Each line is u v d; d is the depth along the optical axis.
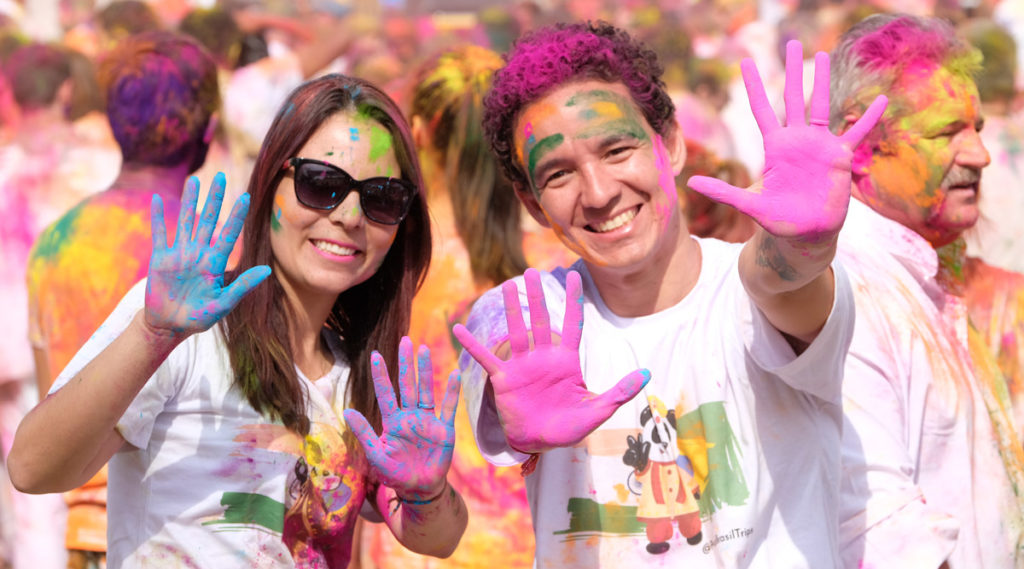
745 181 4.02
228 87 6.13
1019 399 3.30
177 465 2.18
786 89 1.97
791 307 2.09
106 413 2.00
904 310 2.65
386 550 3.42
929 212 2.79
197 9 6.45
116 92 3.53
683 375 2.28
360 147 2.29
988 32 4.69
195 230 2.02
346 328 2.51
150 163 3.58
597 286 2.40
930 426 2.62
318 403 2.32
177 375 2.17
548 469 2.32
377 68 8.09
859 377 2.50
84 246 3.46
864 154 2.81
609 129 2.21
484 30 8.66
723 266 2.34
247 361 2.21
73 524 3.27
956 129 2.77
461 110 3.38
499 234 3.42
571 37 2.28
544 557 2.33
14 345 4.44
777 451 2.24
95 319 3.45
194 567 2.17
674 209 2.30
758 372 2.24
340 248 2.30
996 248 4.64
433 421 2.18
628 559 2.27
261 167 2.30
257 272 2.00
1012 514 2.74
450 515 2.41
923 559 2.36
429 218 2.49
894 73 2.76
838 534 2.34
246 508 2.19
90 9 9.38
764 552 2.21
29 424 2.05
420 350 2.17
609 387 2.30
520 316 2.10
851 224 2.79
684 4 9.64
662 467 2.27
